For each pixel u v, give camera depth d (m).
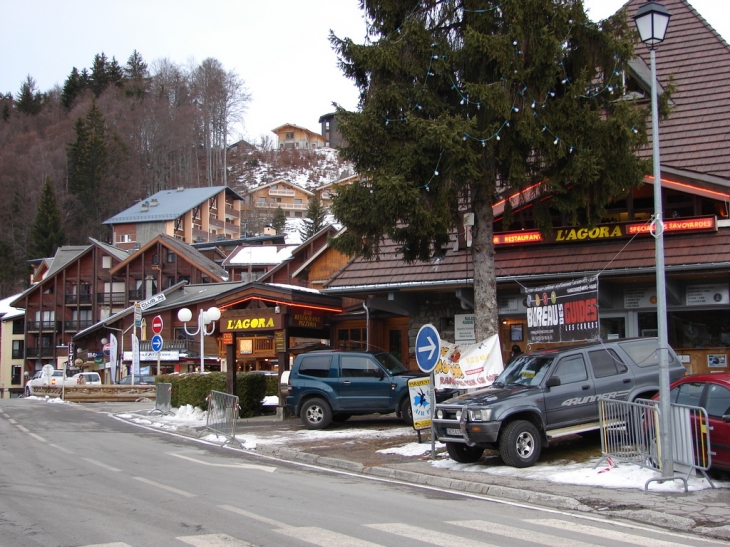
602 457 12.62
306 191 140.88
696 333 18.58
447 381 15.88
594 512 9.72
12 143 116.12
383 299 21.81
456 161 14.80
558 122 15.41
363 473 13.52
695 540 8.17
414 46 15.77
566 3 15.48
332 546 7.45
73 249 81.62
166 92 135.50
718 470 11.42
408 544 7.57
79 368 63.31
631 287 18.89
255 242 86.62
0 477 12.40
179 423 23.33
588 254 18.69
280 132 181.25
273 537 7.86
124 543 7.59
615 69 16.05
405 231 16.30
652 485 10.83
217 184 131.38
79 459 14.91
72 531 8.19
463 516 9.30
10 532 8.14
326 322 25.20
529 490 10.79
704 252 17.25
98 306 73.25
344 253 16.59
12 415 28.05
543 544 7.68
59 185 103.19
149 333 58.09
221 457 15.67
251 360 41.12
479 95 14.58
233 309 24.47
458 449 13.65
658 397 12.62
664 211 18.94
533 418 13.17
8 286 93.62
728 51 21.08
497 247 19.86
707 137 19.22
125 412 29.28
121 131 119.19
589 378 13.73
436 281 20.05
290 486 11.65
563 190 15.67
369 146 15.88
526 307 18.52
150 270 69.00
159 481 12.00
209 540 7.71
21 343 77.75
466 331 21.22
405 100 15.77
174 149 122.94
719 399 11.21
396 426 20.11
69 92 138.25
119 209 104.56
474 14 15.66
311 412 20.02
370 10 16.61
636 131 16.12
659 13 11.34
